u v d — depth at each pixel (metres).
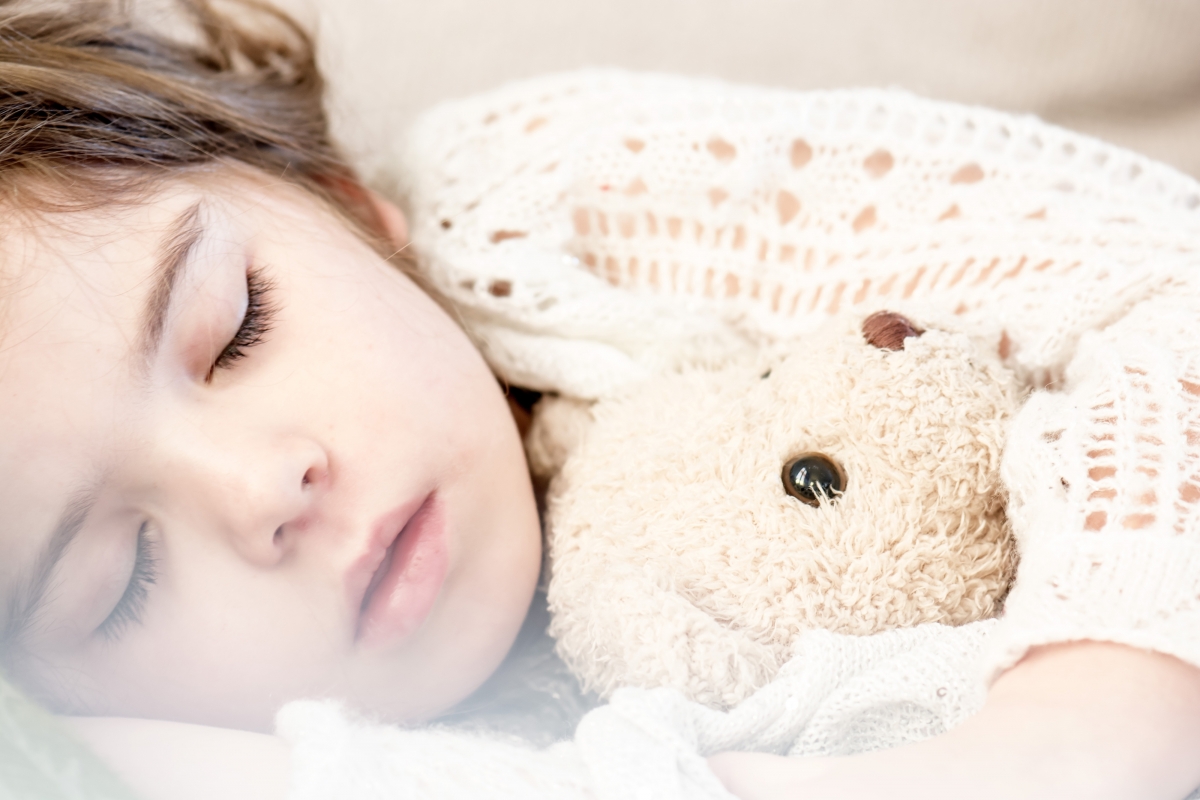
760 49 1.26
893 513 0.63
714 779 0.47
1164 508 0.53
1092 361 0.66
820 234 0.86
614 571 0.66
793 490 0.65
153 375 0.64
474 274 0.89
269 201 0.82
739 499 0.66
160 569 0.65
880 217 0.85
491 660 0.75
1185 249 0.75
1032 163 0.83
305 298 0.74
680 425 0.72
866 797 0.46
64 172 0.72
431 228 0.94
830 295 0.86
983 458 0.63
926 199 0.84
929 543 0.62
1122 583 0.51
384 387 0.73
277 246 0.76
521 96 1.00
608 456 0.74
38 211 0.67
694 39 1.28
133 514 0.64
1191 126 1.11
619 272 0.94
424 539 0.71
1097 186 0.82
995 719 0.49
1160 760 0.47
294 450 0.66
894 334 0.67
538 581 0.81
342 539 0.68
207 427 0.66
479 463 0.75
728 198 0.87
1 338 0.61
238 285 0.70
